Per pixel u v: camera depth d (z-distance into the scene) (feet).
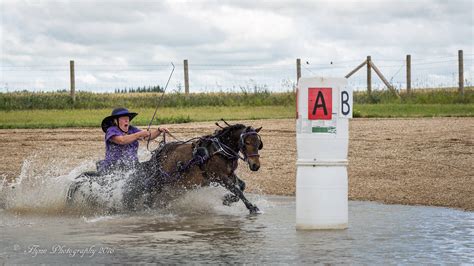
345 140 34.40
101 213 41.29
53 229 36.06
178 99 124.36
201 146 41.42
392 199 43.70
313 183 34.45
